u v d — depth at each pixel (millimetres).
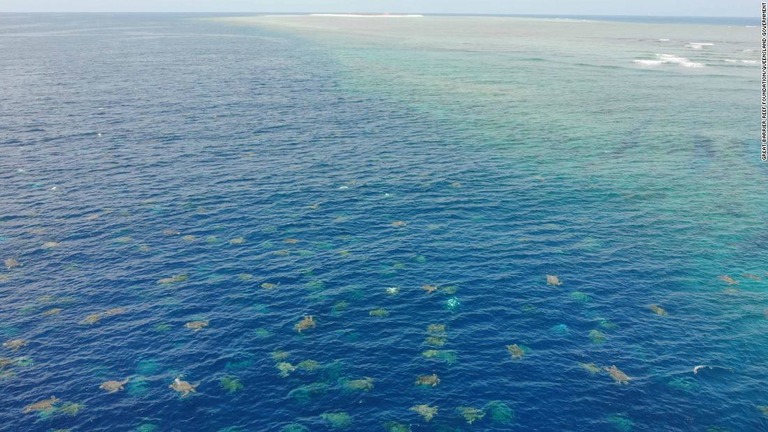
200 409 17656
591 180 38406
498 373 19266
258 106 59375
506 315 22531
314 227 30094
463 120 55562
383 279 25047
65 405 17734
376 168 39750
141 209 31938
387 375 19156
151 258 26641
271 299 23469
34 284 24312
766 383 19000
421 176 38312
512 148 45906
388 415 17453
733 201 35062
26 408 17609
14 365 19406
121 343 20641
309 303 23219
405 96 67812
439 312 22688
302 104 61125
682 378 19109
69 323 21734
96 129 48438
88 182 35906
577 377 19109
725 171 40875
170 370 19312
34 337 20891
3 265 25703
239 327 21641
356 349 20453
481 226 30625
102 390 18391
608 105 64438
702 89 74938
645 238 29641
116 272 25375
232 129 49375
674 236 29984
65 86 69688
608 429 16984
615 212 33031
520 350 20438
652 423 17234
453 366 19578
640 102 66188
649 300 23797
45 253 26875
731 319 22562
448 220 31297
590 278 25422
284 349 20422
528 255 27453
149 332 21281
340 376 19094
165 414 17453
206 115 54531
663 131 52406
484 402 17969
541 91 73312
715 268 26625
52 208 31859
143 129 48719
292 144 45188
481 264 26469
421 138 48188
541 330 21625
